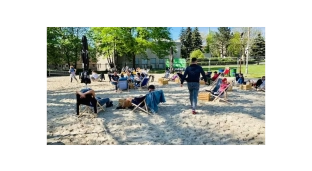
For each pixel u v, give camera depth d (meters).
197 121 6.11
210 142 4.68
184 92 11.09
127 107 7.56
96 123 6.01
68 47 32.25
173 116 6.61
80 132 5.34
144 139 4.89
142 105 7.15
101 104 7.25
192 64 6.72
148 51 37.31
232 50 39.66
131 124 5.91
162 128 5.58
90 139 4.90
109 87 13.42
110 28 24.55
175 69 30.62
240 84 13.02
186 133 5.22
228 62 32.75
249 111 7.09
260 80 11.64
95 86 13.98
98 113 7.02
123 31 24.94
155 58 37.66
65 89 12.74
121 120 6.25
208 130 5.40
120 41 25.33
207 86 13.23
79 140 4.84
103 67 37.69
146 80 12.52
